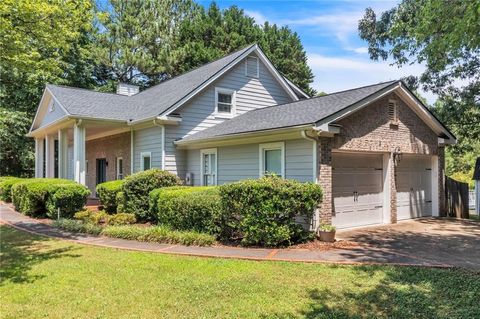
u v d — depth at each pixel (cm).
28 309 477
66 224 1093
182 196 975
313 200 875
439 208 1398
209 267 660
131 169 1556
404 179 1316
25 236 984
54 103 1711
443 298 505
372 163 1178
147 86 3183
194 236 866
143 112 1473
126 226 1055
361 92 1112
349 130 1028
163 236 895
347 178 1101
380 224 1186
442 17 810
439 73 1830
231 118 1534
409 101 1220
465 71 1736
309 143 955
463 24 711
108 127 1516
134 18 3055
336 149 995
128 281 586
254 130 1029
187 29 3145
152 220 1163
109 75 3122
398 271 630
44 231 1058
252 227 830
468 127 1898
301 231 878
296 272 627
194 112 1437
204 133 1325
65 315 457
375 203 1182
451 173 3325
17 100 2498
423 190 1390
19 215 1416
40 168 2131
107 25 2967
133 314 459
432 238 950
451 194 1447
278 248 821
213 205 888
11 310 474
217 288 548
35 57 980
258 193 826
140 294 527
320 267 658
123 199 1226
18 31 890
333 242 880
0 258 748
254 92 1638
